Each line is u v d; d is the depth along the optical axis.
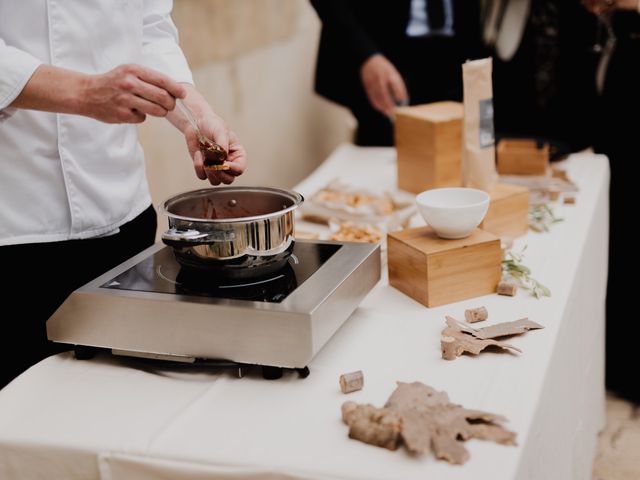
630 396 2.65
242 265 1.26
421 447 1.00
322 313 1.21
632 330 2.61
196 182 3.52
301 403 1.17
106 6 1.46
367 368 1.27
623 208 2.57
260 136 4.09
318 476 1.00
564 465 1.47
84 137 1.47
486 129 1.80
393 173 2.50
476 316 1.40
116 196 1.57
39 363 1.33
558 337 1.36
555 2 2.59
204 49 3.40
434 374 1.23
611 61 2.50
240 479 1.03
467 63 1.75
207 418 1.14
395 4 3.08
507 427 1.07
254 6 3.86
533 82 2.71
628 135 2.52
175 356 1.27
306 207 2.04
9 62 1.24
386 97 2.99
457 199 1.56
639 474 2.19
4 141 1.39
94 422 1.15
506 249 1.73
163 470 1.06
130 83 1.23
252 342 1.21
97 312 1.28
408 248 1.51
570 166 2.44
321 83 3.44
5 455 1.13
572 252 1.74
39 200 1.45
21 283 1.46
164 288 1.29
